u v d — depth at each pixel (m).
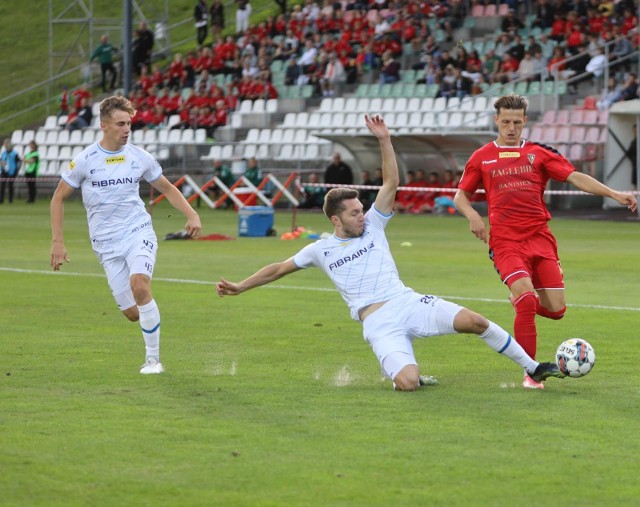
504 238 19.42
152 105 96.88
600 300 30.62
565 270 38.56
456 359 21.55
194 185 79.25
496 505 12.03
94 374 19.73
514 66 79.25
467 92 80.62
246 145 86.00
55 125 102.19
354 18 92.56
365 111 83.56
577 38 78.62
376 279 18.53
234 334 24.77
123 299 20.56
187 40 117.00
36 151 87.75
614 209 71.00
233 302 30.36
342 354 22.16
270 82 93.19
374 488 12.61
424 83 84.06
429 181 74.50
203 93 93.62
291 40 96.56
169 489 12.55
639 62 74.56
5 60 125.31
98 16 128.00
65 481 12.86
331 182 75.75
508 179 19.38
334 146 81.38
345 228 18.58
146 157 20.50
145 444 14.53
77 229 60.06
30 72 121.62
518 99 19.47
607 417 16.23
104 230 20.25
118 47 116.38
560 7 83.12
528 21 86.75
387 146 18.75
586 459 13.87
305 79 90.69
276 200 76.44
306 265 18.92
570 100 76.44
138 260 19.95
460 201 19.81
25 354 21.91
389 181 18.75
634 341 23.64
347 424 15.71
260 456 13.96
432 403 17.20
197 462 13.66
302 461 13.73
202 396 17.75
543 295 19.70
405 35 90.00
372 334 18.47
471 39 88.81
